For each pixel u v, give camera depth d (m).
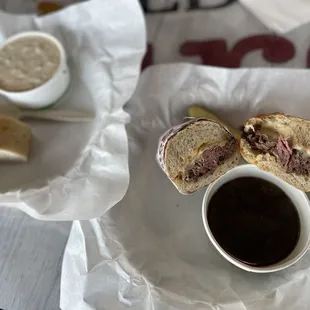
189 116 0.35
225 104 0.36
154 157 0.35
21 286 0.32
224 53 0.40
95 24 0.40
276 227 0.31
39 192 0.33
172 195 0.34
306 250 0.29
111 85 0.37
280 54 0.39
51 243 0.33
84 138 0.37
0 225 0.34
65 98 0.39
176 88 0.36
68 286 0.29
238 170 0.33
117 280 0.29
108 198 0.32
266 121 0.31
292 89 0.35
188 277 0.31
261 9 0.41
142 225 0.33
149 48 0.41
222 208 0.32
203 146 0.31
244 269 0.30
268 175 0.33
